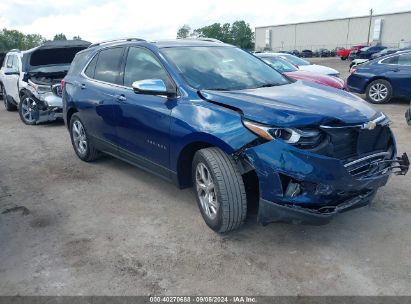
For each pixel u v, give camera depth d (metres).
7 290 2.89
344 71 24.77
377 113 3.42
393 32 69.62
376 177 3.19
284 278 2.94
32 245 3.50
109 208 4.22
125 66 4.62
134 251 3.36
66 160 6.00
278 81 4.27
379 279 2.89
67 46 9.05
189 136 3.48
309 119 2.97
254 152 3.02
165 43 4.45
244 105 3.24
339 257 3.18
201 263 3.16
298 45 83.19
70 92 5.64
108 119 4.77
